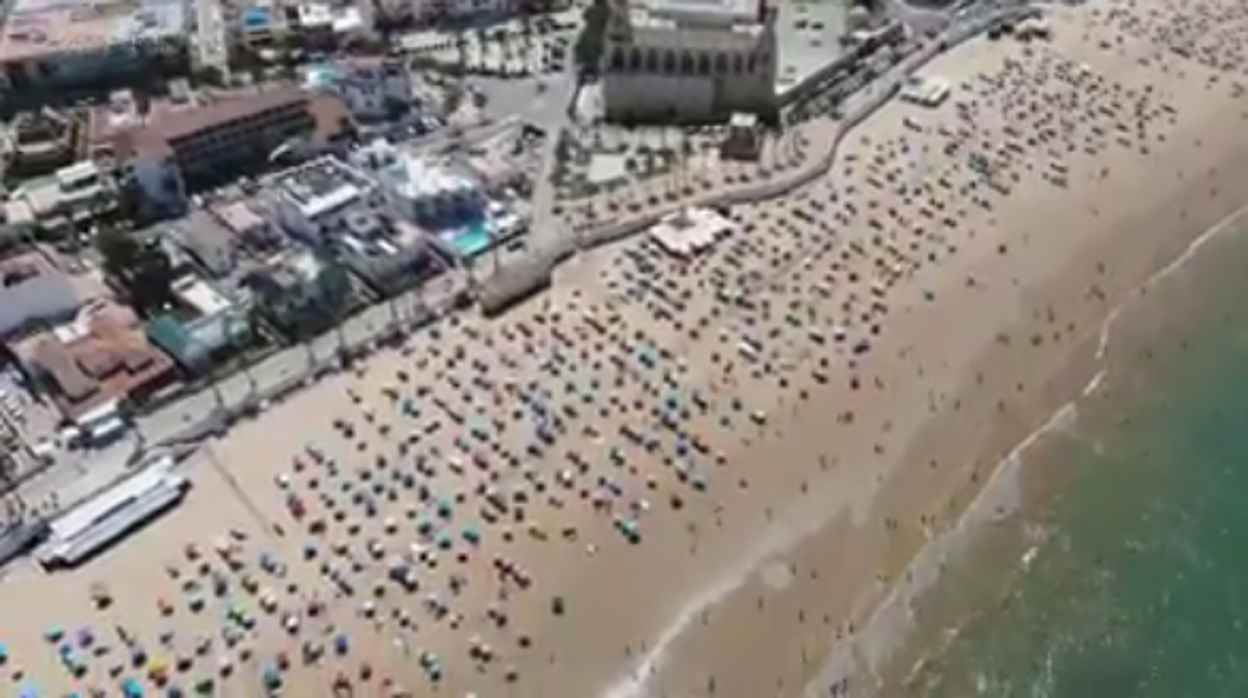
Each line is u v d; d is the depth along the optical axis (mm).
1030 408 143000
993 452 137750
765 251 160375
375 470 130000
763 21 183375
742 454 134125
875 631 119750
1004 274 159750
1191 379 147750
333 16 197000
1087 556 127938
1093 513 132125
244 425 135750
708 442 134875
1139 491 134500
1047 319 154250
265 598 117562
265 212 161250
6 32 187250
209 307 147250
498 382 140500
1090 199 173125
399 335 146750
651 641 116812
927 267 159750
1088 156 180625
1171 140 184625
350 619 116250
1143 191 175250
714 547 125250
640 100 185250
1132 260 164125
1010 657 118812
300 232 159750
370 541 122812
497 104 187000
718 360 144500
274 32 192875
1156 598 124312
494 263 156625
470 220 163500
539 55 197625
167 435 134125
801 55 196750
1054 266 161750
